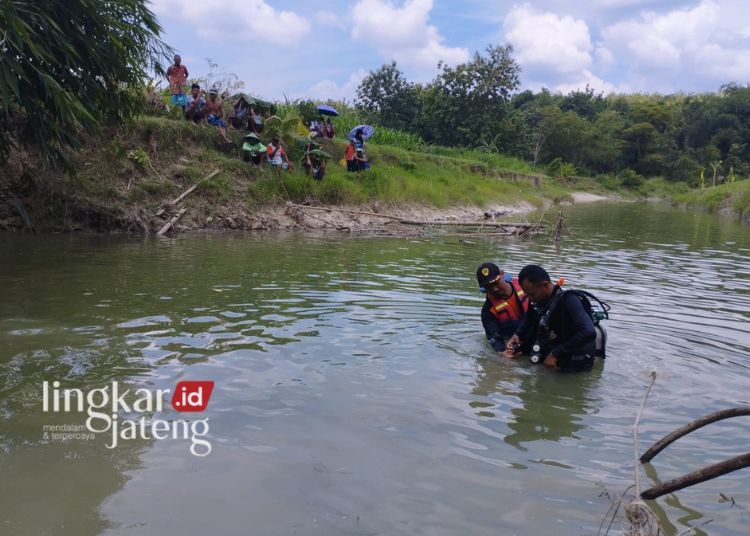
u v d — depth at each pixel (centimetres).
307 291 716
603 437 351
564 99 7788
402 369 452
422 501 276
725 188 3778
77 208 1250
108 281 733
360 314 611
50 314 569
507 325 512
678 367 484
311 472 298
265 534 247
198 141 1591
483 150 4375
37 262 854
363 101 4622
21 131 988
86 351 465
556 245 1407
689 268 1078
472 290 759
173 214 1367
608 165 6431
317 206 1648
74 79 927
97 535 244
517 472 306
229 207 1481
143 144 1476
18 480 286
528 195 3152
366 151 2306
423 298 698
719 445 344
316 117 2255
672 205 4297
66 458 307
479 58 4475
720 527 263
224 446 323
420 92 4953
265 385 409
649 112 6919
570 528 258
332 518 260
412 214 1902
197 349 479
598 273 986
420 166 2512
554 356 466
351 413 368
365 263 970
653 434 357
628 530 256
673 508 279
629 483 299
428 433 346
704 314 685
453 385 425
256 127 1694
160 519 256
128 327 533
